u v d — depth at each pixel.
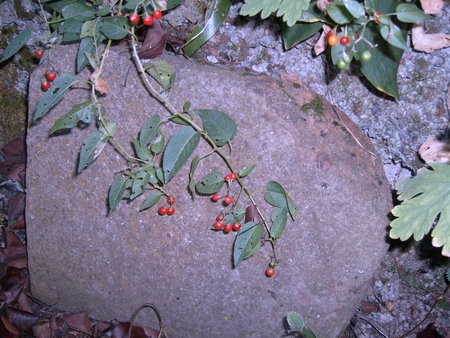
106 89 0.48
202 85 0.47
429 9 0.41
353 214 0.47
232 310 0.52
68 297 0.57
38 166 0.53
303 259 0.49
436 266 0.57
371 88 0.48
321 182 0.47
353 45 0.39
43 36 0.48
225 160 0.47
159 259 0.52
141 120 0.49
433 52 0.45
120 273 0.54
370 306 0.59
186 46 0.50
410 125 0.49
